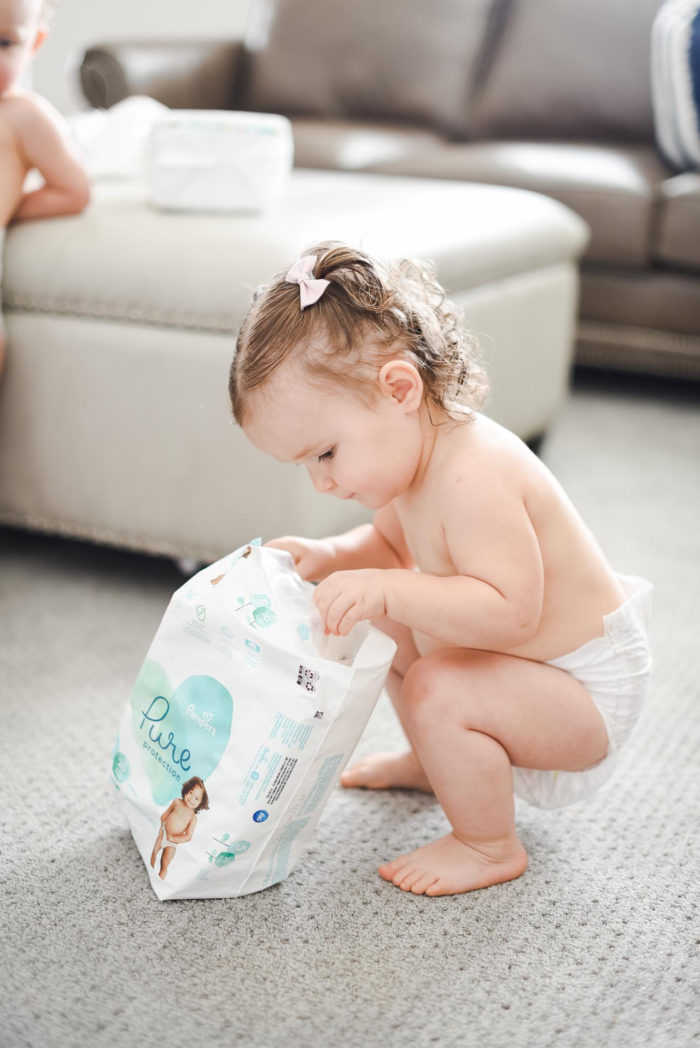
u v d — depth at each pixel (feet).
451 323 3.22
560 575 3.07
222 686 2.89
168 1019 2.54
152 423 4.69
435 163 8.32
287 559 3.23
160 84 9.04
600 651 3.11
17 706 3.94
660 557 5.36
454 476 2.98
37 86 12.38
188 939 2.81
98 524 4.97
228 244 4.61
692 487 6.32
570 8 9.21
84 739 3.74
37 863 3.09
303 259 3.05
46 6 5.20
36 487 5.05
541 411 6.55
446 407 3.04
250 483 4.55
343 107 9.65
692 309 7.75
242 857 2.90
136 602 4.86
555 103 9.20
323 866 3.14
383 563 3.53
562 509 3.09
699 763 3.68
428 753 3.05
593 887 3.08
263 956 2.76
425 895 3.03
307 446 2.98
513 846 3.11
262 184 5.12
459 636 2.94
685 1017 2.59
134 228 4.87
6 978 2.65
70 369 4.82
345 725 2.86
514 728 3.02
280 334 2.93
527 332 6.11
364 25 9.60
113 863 3.11
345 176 6.83
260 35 9.91
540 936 2.87
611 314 7.98
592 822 3.38
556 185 7.92
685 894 3.05
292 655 2.78
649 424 7.55
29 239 4.93
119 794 3.14
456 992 2.65
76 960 2.72
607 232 7.82
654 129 9.00
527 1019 2.57
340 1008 2.59
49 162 4.99
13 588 4.98
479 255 5.40
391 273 3.09
